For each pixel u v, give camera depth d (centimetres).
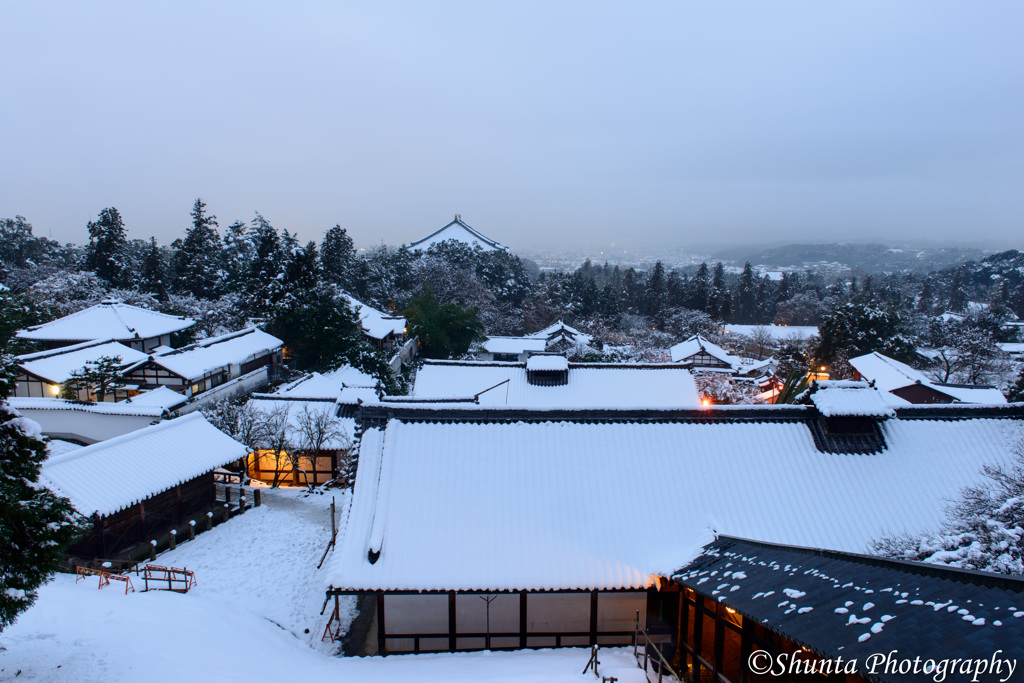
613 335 8981
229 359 4466
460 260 10250
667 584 1577
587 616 1625
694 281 11525
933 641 829
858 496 1766
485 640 1619
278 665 1410
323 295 5391
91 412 3272
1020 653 734
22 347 3869
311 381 4184
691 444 1877
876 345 6216
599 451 1836
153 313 5262
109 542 2059
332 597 1916
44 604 1541
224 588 1962
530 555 1548
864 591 1053
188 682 1172
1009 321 9725
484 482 1727
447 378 3488
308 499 2825
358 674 1350
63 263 8906
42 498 1106
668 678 1348
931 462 1872
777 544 1421
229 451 2591
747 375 7069
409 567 1495
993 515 1469
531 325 9381
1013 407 2014
